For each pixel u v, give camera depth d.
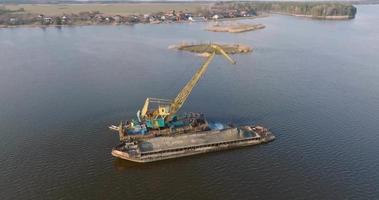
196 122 112.19
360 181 87.69
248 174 90.75
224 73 176.38
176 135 103.44
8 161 93.81
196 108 130.25
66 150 99.44
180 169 92.81
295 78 169.50
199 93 146.50
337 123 119.00
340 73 179.25
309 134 111.06
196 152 99.25
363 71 183.62
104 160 95.19
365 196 82.50
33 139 105.00
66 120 117.69
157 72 177.88
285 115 125.31
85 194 82.31
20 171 89.75
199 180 88.38
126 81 162.00
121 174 90.00
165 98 140.50
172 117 110.25
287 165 94.44
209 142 101.75
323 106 134.00
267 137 107.31
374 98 143.38
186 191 84.31
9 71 175.88
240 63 197.12
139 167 93.25
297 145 104.50
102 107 129.25
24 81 160.00
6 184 84.81
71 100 136.25
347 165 94.38
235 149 102.19
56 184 85.38
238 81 163.38
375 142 106.19
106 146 101.62
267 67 189.38
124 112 124.81
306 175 90.12
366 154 99.50
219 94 145.50
